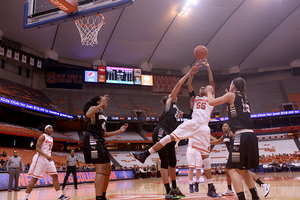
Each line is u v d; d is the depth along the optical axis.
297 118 35.44
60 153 28.61
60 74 35.19
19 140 28.17
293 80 39.19
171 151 4.45
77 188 9.72
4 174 9.23
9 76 29.56
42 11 8.49
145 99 39.44
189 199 4.14
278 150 30.47
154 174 23.28
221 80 43.34
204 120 4.55
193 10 29.28
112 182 14.66
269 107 36.19
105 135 4.17
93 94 37.25
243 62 39.19
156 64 38.94
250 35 33.62
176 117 4.51
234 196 4.75
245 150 3.08
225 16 30.62
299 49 35.38
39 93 32.34
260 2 28.75
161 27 31.23
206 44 35.16
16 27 26.16
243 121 3.19
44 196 6.54
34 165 5.11
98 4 7.80
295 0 28.20
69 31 28.84
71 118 30.56
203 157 4.61
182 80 4.39
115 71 36.28
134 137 34.69
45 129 5.41
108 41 32.28
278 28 32.50
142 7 27.38
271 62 38.53
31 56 30.69
